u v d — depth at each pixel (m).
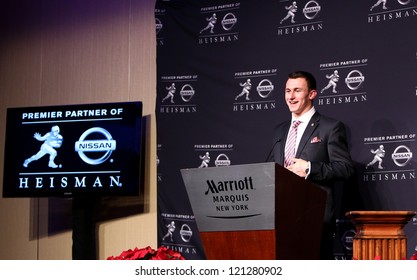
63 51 5.54
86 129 4.93
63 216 5.36
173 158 4.83
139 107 4.85
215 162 4.70
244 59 4.71
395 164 4.16
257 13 4.72
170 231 4.75
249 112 4.64
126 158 4.81
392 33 4.25
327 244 4.05
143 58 5.21
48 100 5.54
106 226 5.15
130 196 4.97
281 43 4.61
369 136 4.24
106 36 5.38
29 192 5.00
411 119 4.14
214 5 4.86
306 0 4.56
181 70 4.89
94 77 5.38
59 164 4.96
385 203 4.15
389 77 4.23
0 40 5.73
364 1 4.37
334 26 4.45
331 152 4.19
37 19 5.66
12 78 5.69
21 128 5.08
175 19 4.97
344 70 4.37
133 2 5.32
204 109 4.79
